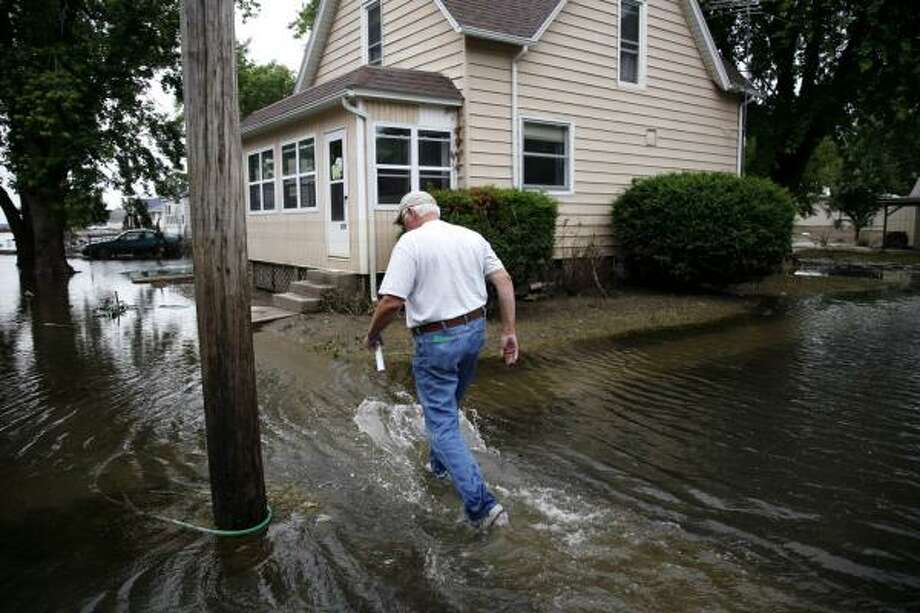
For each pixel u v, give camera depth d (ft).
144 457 15.70
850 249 104.01
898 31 49.60
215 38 10.53
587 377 22.77
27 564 10.91
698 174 42.27
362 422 17.97
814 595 9.75
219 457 11.57
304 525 12.03
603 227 44.62
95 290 53.26
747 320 34.40
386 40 43.09
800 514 12.38
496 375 23.09
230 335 11.24
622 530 11.71
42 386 22.36
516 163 39.32
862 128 63.82
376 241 35.42
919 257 85.25
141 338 31.45
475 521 11.78
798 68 58.95
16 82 55.62
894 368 23.95
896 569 10.47
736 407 19.29
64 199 67.10
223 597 9.86
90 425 18.11
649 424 17.79
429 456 14.71
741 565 10.57
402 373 23.22
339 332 30.07
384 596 9.82
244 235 11.23
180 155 71.05
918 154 71.46
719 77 49.47
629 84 44.88
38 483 14.23
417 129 36.24
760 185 41.60
